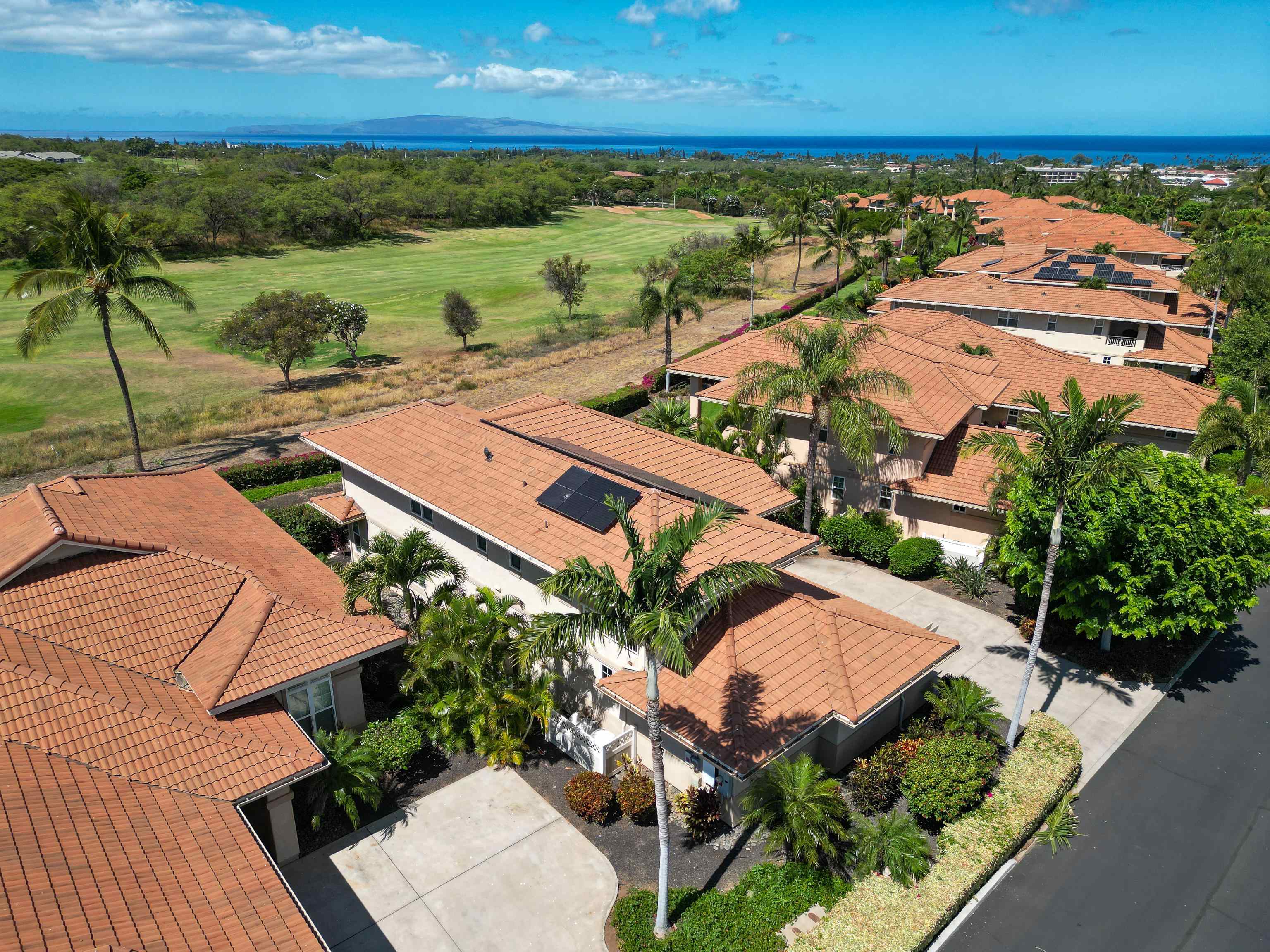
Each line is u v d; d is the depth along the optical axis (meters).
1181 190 135.50
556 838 17.81
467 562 24.55
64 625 17.95
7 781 13.72
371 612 22.09
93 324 68.69
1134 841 17.80
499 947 15.19
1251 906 16.17
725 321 72.25
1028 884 16.66
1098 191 129.00
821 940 14.61
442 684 20.73
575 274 73.31
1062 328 49.25
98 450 40.03
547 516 22.09
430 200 129.75
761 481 26.06
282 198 108.62
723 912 15.58
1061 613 23.22
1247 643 25.61
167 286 34.47
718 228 141.62
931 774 18.00
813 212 83.19
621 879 16.73
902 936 14.66
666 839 14.62
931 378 33.62
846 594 27.94
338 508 28.83
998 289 52.56
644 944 14.95
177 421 44.41
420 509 25.86
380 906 16.02
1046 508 21.94
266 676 17.83
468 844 17.61
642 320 59.97
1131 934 15.55
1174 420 35.16
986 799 18.14
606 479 22.89
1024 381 38.34
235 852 14.04
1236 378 40.47
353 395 50.09
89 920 11.48
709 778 18.06
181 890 12.78
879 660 19.25
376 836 17.80
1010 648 24.89
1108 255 67.44
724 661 18.39
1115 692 22.95
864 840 16.67
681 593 14.25
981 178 163.12
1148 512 21.48
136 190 107.69
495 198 136.75
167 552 20.36
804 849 16.39
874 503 31.55
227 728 16.72
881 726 20.56
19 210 86.62
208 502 25.27
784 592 20.53
